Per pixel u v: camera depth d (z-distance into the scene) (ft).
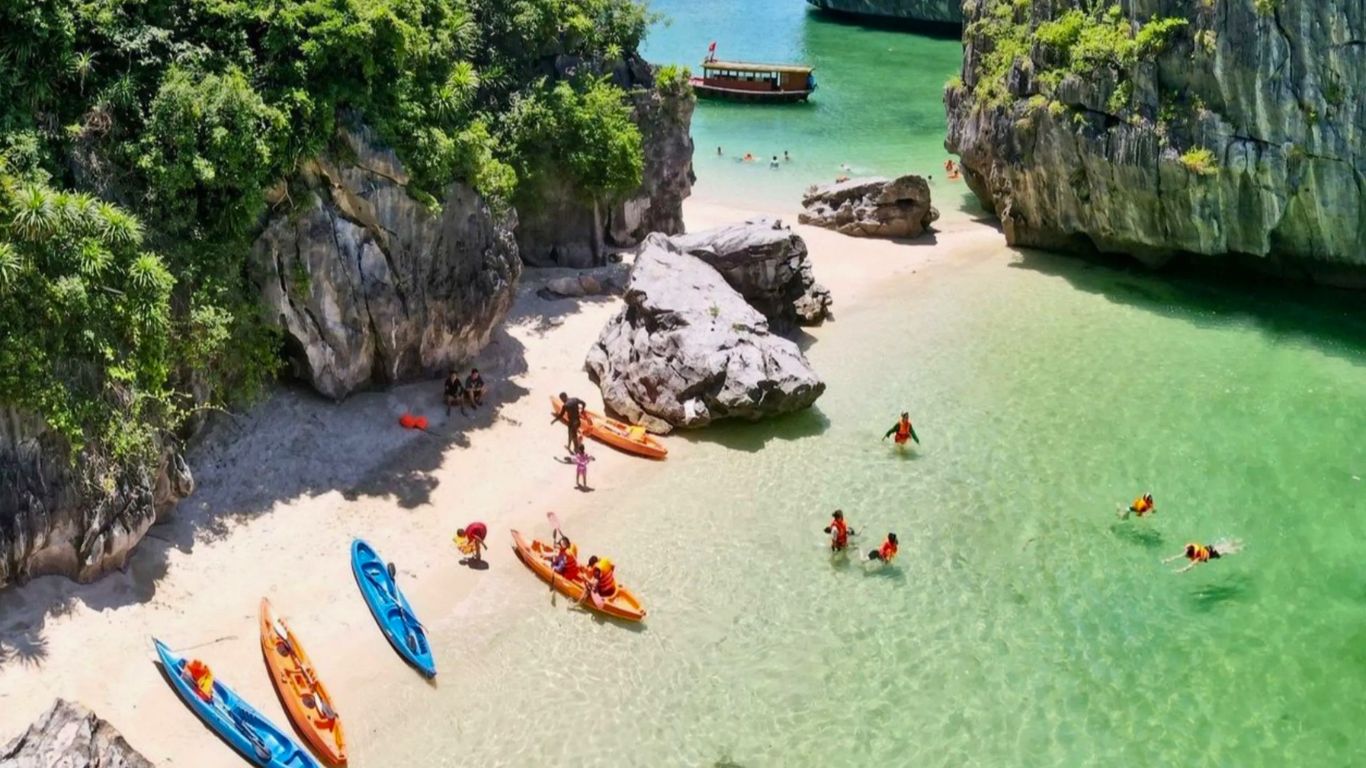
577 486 106.63
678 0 426.92
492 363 126.72
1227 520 102.63
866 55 334.65
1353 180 139.33
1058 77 159.53
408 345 115.24
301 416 107.86
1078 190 162.81
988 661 85.71
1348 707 80.89
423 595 90.68
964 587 93.91
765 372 117.08
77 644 78.02
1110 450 114.52
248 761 72.33
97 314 81.30
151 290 84.89
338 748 74.23
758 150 234.38
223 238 96.27
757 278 138.10
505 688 81.82
